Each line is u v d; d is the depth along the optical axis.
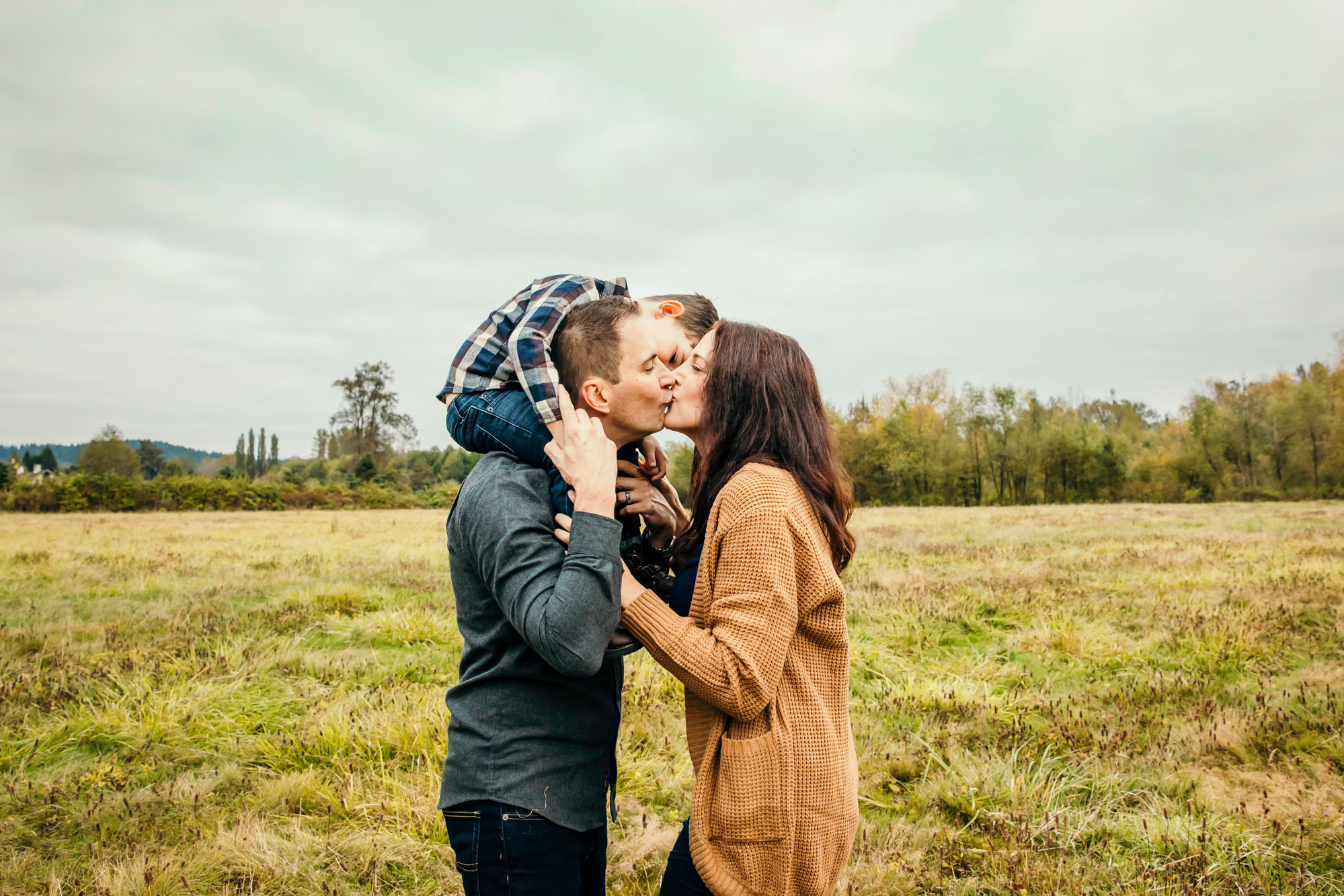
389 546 13.37
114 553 11.75
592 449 1.24
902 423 45.69
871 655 5.33
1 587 8.26
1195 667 5.10
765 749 1.25
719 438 1.45
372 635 5.93
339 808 2.98
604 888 1.54
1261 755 3.57
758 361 1.46
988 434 45.19
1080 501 43.25
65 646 5.45
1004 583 8.17
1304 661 5.22
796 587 1.29
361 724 3.76
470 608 1.36
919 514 25.61
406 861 2.63
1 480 33.28
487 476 1.32
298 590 7.76
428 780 3.16
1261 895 2.45
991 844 2.75
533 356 1.36
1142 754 3.54
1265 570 8.84
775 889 1.24
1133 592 7.63
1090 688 4.65
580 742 1.34
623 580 1.28
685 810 3.08
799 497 1.35
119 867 2.47
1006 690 4.62
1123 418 53.97
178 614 6.69
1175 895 2.42
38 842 2.77
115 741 3.72
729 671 1.19
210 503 35.66
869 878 2.53
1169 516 21.88
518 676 1.30
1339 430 41.25
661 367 1.40
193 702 4.09
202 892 2.45
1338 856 2.64
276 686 4.57
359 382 57.41
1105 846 2.76
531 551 1.21
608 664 1.40
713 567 1.33
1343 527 15.84
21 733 3.79
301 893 2.46
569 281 1.55
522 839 1.26
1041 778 3.21
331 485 42.69
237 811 3.00
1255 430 44.25
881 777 3.37
